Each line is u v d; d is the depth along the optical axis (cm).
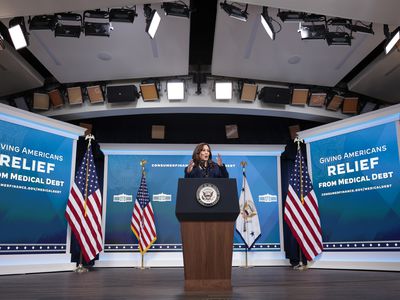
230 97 723
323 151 684
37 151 616
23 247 579
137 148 791
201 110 753
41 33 561
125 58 648
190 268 282
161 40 595
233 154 796
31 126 612
